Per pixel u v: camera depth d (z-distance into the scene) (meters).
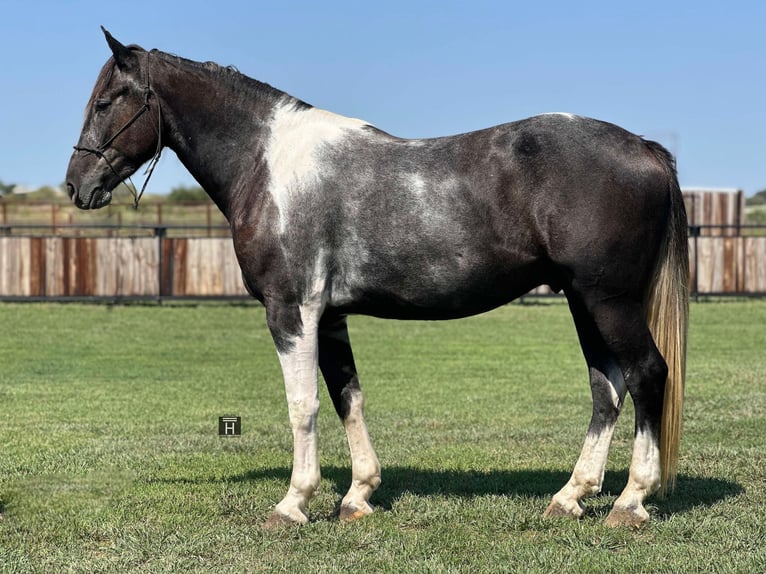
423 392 11.59
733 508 6.08
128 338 16.64
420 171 5.64
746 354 14.59
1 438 8.87
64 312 19.70
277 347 5.84
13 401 10.93
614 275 5.41
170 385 12.13
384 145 5.80
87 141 6.18
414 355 14.85
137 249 20.97
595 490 5.98
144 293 21.00
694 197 28.39
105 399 11.10
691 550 5.27
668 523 5.70
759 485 6.76
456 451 8.26
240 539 5.67
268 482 7.07
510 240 5.49
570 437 8.87
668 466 5.66
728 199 28.45
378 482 6.21
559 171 5.40
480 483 6.99
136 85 6.14
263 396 11.40
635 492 5.67
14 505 6.54
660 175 5.49
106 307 20.53
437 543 5.54
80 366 13.65
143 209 37.50
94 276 20.92
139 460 7.93
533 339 16.75
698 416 9.70
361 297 5.80
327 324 6.16
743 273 22.22
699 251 22.08
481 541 5.56
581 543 5.42
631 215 5.39
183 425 9.59
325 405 11.00
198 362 14.12
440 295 5.67
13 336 16.67
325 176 5.74
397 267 5.64
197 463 7.83
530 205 5.44
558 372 13.15
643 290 5.55
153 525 5.99
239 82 6.11
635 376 5.53
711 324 18.52
